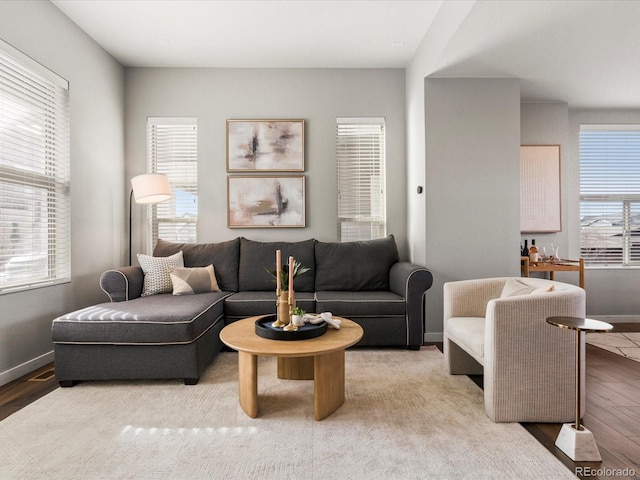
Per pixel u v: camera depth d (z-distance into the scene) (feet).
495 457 5.34
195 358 8.02
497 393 6.32
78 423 6.36
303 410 6.81
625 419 6.54
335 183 13.51
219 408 6.92
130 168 13.33
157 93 13.33
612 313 14.23
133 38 11.35
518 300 6.31
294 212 13.39
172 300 9.73
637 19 8.29
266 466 5.14
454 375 8.50
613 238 14.62
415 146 12.39
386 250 12.31
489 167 11.48
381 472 5.00
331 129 13.50
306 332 6.85
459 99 11.44
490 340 6.40
